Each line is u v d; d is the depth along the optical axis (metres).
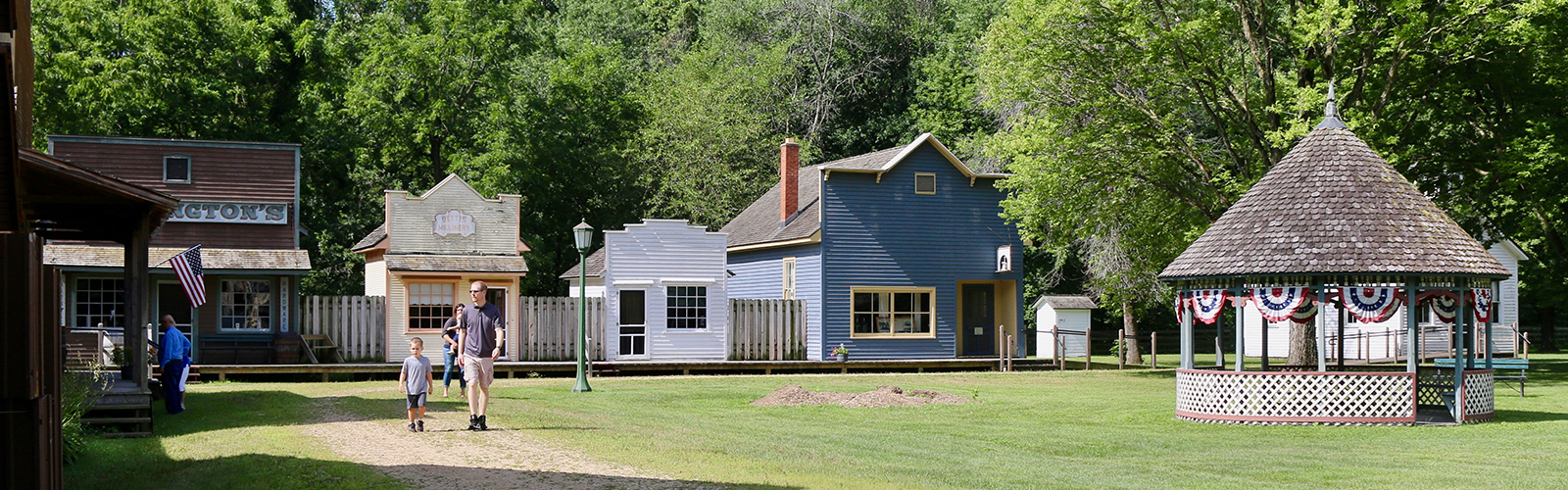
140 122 41.00
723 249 35.88
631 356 34.66
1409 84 32.19
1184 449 16.41
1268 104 31.75
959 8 58.94
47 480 5.66
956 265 38.38
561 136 51.97
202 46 43.47
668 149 53.41
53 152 30.34
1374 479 13.29
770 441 15.62
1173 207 34.03
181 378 19.64
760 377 31.75
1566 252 34.16
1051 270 55.28
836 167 36.62
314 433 15.66
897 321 37.66
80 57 40.84
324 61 48.59
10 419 5.25
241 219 31.83
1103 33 32.62
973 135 53.03
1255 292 20.78
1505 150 31.39
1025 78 33.66
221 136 43.56
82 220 17.88
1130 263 41.06
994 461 14.38
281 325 31.45
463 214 33.81
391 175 49.97
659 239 35.16
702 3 68.00
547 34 52.84
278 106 48.09
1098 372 35.38
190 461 13.49
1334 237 20.23
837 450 14.85
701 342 35.44
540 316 34.06
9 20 7.39
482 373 16.00
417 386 15.73
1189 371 21.17
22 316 5.20
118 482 12.21
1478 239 33.84
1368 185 21.00
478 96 48.53
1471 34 30.00
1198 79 31.97
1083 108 33.38
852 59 60.78
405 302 32.59
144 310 17.36
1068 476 13.08
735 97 55.22
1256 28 32.12
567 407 20.69
